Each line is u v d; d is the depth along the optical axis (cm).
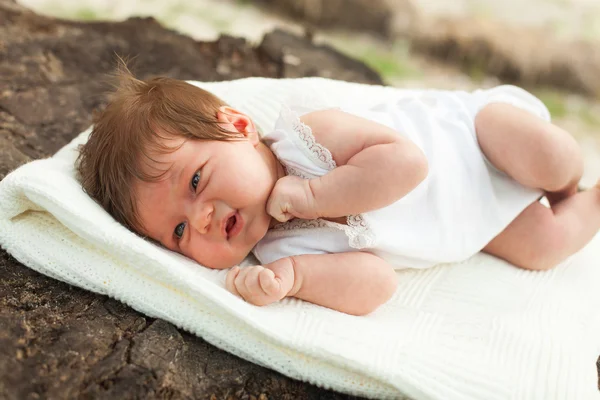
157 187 127
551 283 147
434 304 136
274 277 122
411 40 409
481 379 114
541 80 381
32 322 114
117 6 403
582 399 113
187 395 108
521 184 151
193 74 212
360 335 117
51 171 130
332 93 172
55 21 220
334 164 132
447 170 144
